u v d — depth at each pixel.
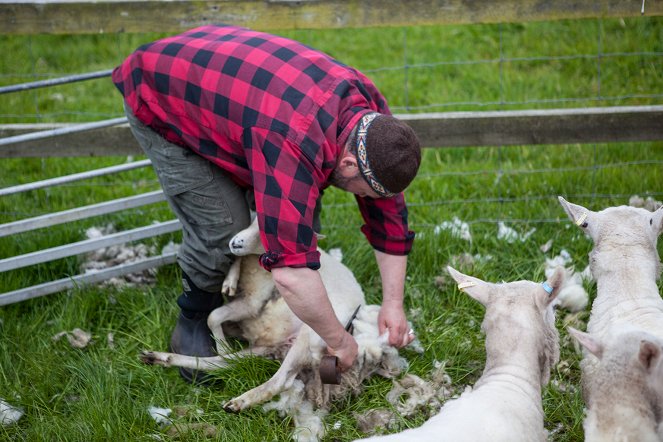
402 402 3.32
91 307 3.96
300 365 3.29
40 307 4.05
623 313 2.91
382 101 3.04
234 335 3.73
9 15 3.93
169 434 3.26
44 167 5.12
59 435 3.20
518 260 4.11
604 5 3.83
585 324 3.66
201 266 3.37
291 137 2.64
